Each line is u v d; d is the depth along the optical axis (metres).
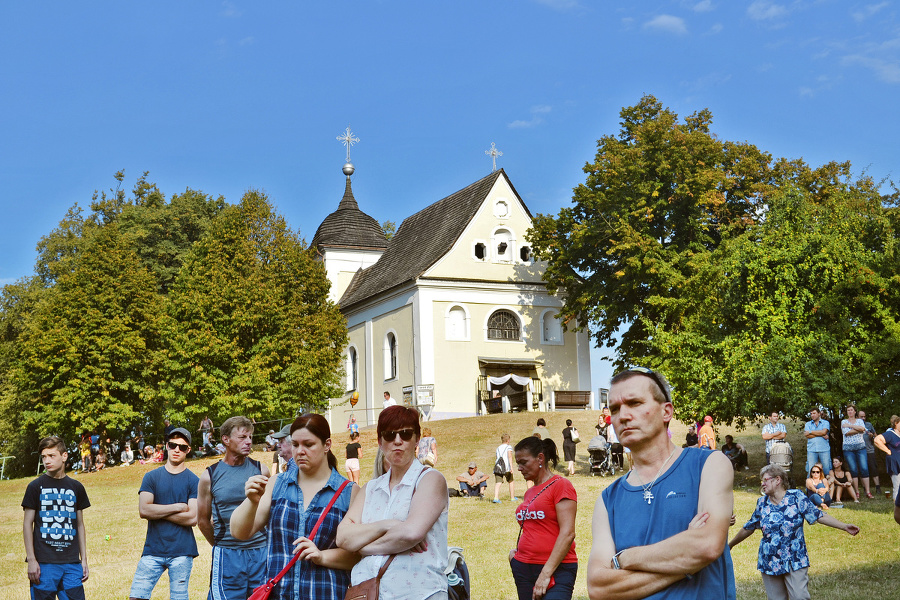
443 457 30.19
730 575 3.64
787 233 23.41
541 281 49.09
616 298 40.62
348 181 63.84
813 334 21.73
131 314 47.06
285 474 5.83
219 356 41.66
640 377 3.79
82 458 42.66
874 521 15.63
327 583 5.43
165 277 58.16
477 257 48.78
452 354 46.75
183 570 8.41
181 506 8.38
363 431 39.28
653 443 3.74
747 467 24.23
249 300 42.53
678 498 3.58
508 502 21.03
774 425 19.94
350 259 60.41
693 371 22.83
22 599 13.08
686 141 37.97
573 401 41.81
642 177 38.56
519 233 49.44
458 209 50.91
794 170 39.16
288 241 45.88
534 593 6.92
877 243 24.41
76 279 46.34
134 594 8.27
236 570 7.13
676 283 35.47
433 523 5.10
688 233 38.97
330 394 44.72
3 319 59.78
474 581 12.45
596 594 3.59
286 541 5.61
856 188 36.91
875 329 22.48
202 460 36.22
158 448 43.16
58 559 8.63
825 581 11.68
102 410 45.03
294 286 45.38
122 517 22.23
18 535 20.30
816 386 20.84
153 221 59.97
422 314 46.47
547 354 48.47
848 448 18.81
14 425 54.72
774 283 22.75
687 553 3.41
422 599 4.97
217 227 44.78
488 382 47.03
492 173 50.16
